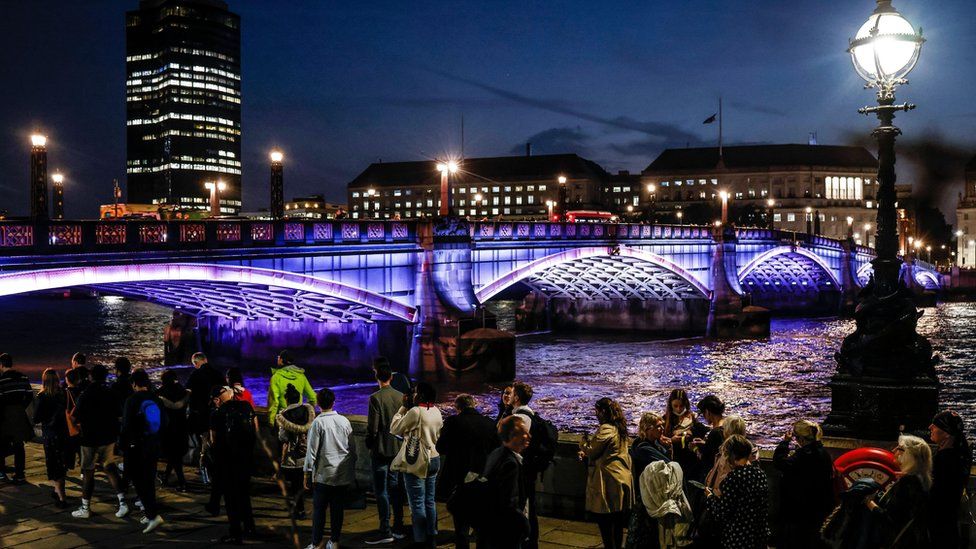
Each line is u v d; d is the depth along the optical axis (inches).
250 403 487.8
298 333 2208.4
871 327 516.1
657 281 3321.9
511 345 2022.6
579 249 2615.7
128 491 587.8
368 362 2089.1
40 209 1221.1
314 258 1752.0
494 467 364.8
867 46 513.7
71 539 481.1
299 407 499.5
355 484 466.6
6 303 6471.5
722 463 348.5
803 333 3641.7
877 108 521.7
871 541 345.7
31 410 782.5
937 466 351.6
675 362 2615.7
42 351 2938.0
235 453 470.6
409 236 2003.0
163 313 5172.2
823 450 370.6
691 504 378.6
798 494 366.3
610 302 3651.6
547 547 458.0
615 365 2541.8
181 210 2837.1
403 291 2003.0
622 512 413.7
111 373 2278.5
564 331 3703.3
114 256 1325.0
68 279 1261.1
